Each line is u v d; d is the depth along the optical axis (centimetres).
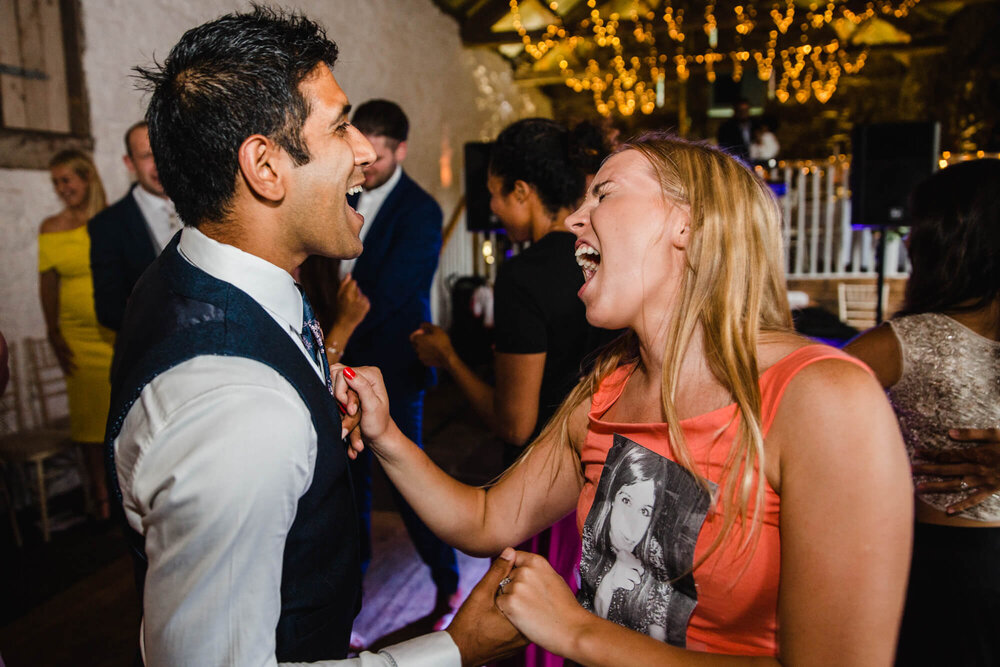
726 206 77
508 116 1000
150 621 66
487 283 652
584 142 148
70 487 349
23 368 313
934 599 118
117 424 68
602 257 82
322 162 74
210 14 410
